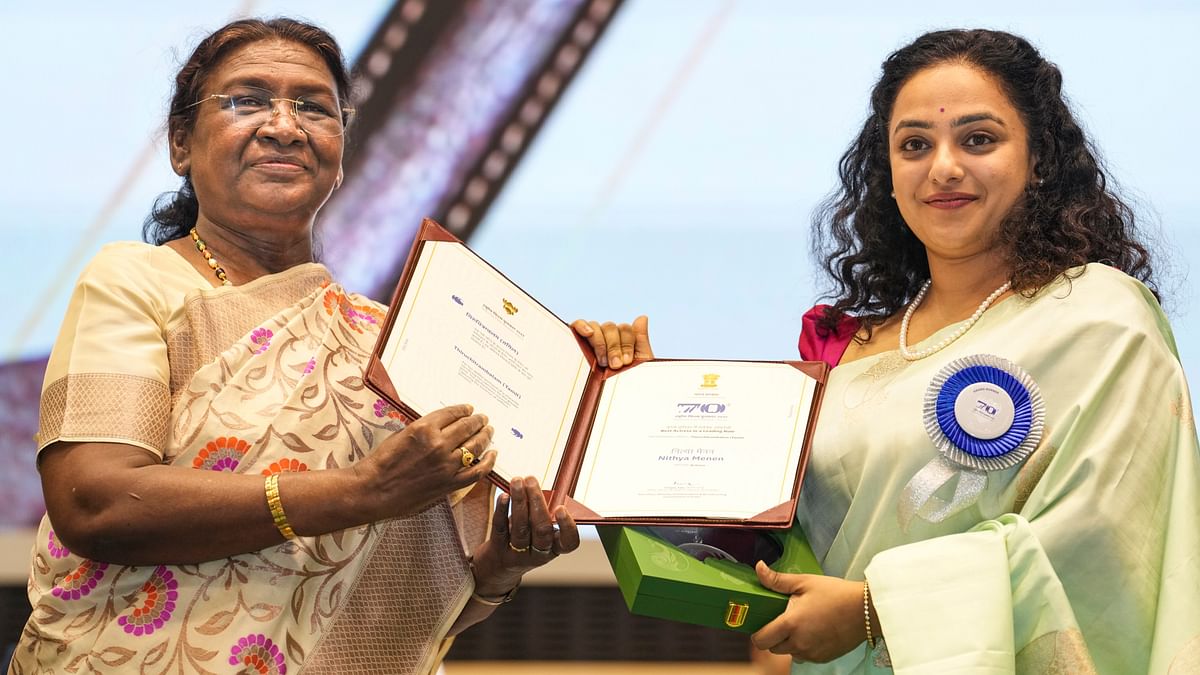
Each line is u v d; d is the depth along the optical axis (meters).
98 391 2.29
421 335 2.46
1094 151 2.78
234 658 2.28
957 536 2.40
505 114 4.27
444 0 4.29
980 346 2.56
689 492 2.50
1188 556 2.36
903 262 2.89
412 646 2.50
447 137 4.26
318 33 2.66
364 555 2.46
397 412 2.47
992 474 2.47
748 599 2.43
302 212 2.55
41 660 2.33
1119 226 2.73
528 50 4.27
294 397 2.39
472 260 2.60
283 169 2.51
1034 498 2.42
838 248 3.01
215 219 2.55
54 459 2.30
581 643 4.74
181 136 2.61
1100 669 2.40
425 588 2.53
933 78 2.64
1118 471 2.39
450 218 4.25
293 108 2.54
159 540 2.24
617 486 2.52
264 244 2.58
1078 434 2.42
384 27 4.28
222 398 2.35
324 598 2.40
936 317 2.73
